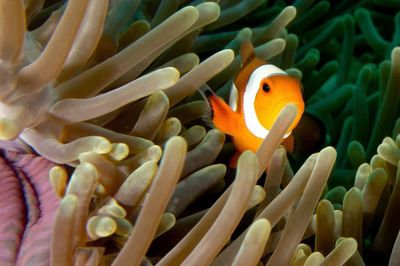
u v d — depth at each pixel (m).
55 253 0.28
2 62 0.30
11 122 0.29
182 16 0.33
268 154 0.30
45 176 0.32
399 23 0.59
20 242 0.30
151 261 0.33
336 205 0.39
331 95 0.49
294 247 0.31
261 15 0.54
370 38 0.58
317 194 0.31
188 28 0.35
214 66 0.34
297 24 0.56
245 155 0.28
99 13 0.32
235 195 0.28
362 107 0.46
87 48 0.32
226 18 0.44
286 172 0.38
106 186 0.31
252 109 0.36
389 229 0.36
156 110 0.33
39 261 0.29
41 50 0.32
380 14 0.63
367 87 0.50
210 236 0.28
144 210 0.28
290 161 0.43
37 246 0.30
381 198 0.38
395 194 0.36
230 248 0.31
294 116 0.30
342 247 0.31
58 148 0.31
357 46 0.62
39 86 0.31
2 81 0.30
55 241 0.28
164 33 0.33
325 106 0.49
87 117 0.31
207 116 0.36
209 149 0.35
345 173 0.44
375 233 0.38
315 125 0.37
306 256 0.33
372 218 0.37
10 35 0.29
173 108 0.37
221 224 0.28
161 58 0.39
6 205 0.31
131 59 0.33
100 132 0.32
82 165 0.29
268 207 0.31
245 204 0.28
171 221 0.32
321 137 0.37
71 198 0.28
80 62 0.32
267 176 0.35
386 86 0.46
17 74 0.30
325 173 0.31
